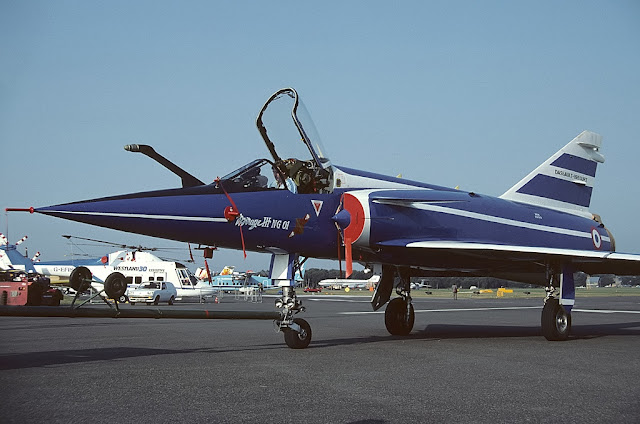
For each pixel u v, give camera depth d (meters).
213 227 9.20
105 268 43.00
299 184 10.36
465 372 6.98
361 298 46.94
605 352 9.20
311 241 10.34
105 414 4.72
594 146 16.11
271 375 6.69
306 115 10.39
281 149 10.52
